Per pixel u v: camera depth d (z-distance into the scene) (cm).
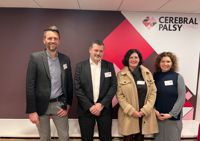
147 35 342
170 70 291
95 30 338
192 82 349
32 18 331
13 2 297
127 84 279
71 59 339
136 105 276
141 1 278
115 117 342
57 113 262
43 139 265
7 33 331
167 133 281
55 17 333
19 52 334
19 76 338
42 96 253
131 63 284
